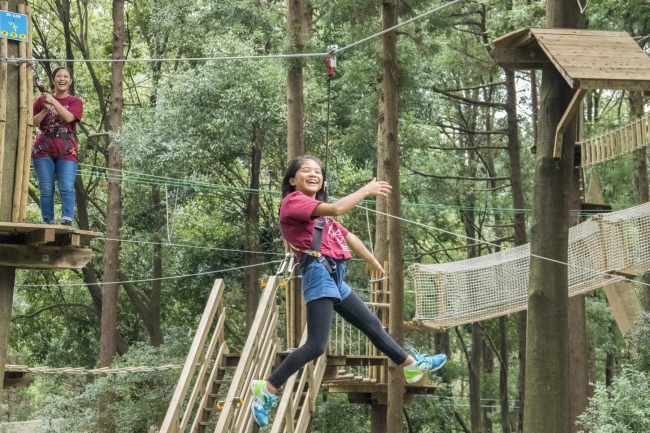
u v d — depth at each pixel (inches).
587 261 506.9
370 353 514.3
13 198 316.8
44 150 331.9
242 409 335.9
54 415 712.4
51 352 1016.9
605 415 434.0
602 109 1148.5
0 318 327.9
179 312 1005.8
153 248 887.7
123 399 757.3
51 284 978.7
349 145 738.2
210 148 777.6
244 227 897.5
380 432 569.6
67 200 331.3
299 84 589.0
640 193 831.7
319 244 167.0
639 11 690.8
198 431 366.3
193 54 914.7
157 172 782.5
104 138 1020.5
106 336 810.8
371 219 922.1
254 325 349.7
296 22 591.2
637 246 495.2
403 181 972.6
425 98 876.6
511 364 1386.6
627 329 619.2
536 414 370.0
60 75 334.0
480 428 1061.8
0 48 317.1
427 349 968.9
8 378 495.2
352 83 713.6
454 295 507.2
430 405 909.8
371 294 539.2
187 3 864.3
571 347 619.8
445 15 603.5
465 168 1034.7
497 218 1106.1
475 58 854.5
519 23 710.5
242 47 791.7
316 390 392.8
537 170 382.9
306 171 172.2
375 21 609.9
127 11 1016.2
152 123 815.7
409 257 1111.0
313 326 164.9
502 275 511.8
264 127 776.9
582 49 340.2
